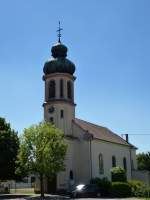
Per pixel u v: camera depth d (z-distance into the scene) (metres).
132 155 77.88
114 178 58.94
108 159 66.75
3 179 59.25
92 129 68.62
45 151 50.28
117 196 52.41
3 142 58.03
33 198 48.47
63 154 51.69
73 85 64.56
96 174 61.56
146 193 52.69
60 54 64.75
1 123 60.72
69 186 57.97
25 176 56.44
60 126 61.31
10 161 57.97
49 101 62.62
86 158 61.06
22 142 51.59
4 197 51.53
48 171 50.31
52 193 58.31
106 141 66.56
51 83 63.38
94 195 50.91
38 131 51.78
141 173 75.00
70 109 62.94
